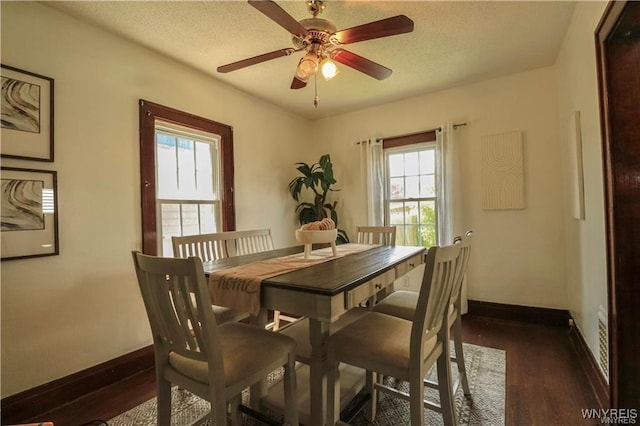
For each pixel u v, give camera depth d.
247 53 2.51
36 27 1.86
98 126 2.14
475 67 2.87
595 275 1.89
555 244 2.89
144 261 1.19
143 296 1.30
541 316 2.95
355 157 4.02
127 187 2.30
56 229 1.92
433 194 3.54
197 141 2.93
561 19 2.15
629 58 1.46
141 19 2.06
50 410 1.84
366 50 2.52
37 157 1.85
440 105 3.42
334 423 1.40
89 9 1.95
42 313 1.85
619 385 1.48
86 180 2.07
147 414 1.79
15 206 1.76
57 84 1.95
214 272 1.54
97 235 2.12
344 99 3.60
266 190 3.64
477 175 3.23
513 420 1.64
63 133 1.97
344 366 1.95
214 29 2.18
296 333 1.77
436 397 1.89
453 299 1.67
